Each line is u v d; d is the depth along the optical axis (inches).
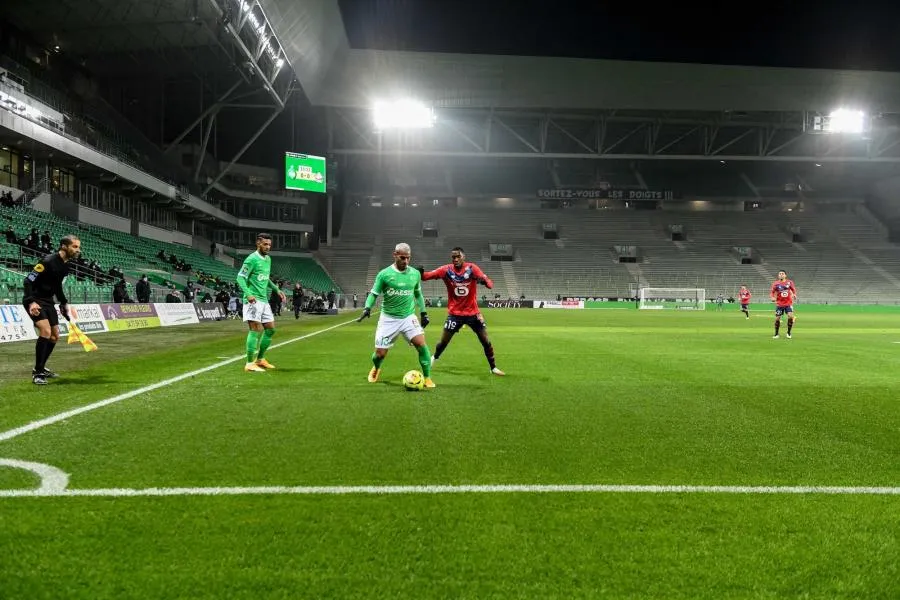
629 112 2337.6
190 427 207.8
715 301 2276.1
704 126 2409.0
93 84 1649.9
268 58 1481.3
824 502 136.0
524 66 1910.7
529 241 2662.4
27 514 125.0
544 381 326.6
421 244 2620.6
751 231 2731.3
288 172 2175.2
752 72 1940.2
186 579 98.0
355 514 126.1
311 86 1870.1
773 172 2878.9
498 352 493.7
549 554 108.0
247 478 150.1
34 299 297.4
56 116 1199.6
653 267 2511.1
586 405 255.0
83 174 1362.0
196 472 154.8
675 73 1948.8
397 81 1961.1
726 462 168.2
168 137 2151.8
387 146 2491.4
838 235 2711.6
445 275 349.7
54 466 159.2
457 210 2819.9
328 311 1480.1
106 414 229.1
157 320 861.2
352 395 277.0
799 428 212.4
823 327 952.9
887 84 1989.4
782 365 408.5
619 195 2748.5
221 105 1785.2
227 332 725.9
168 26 1306.6
